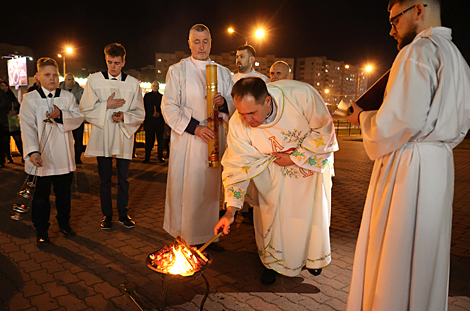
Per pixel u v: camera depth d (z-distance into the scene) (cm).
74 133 781
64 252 338
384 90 176
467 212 498
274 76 467
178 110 327
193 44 329
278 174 272
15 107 787
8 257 325
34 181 352
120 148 396
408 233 164
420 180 161
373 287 179
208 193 338
